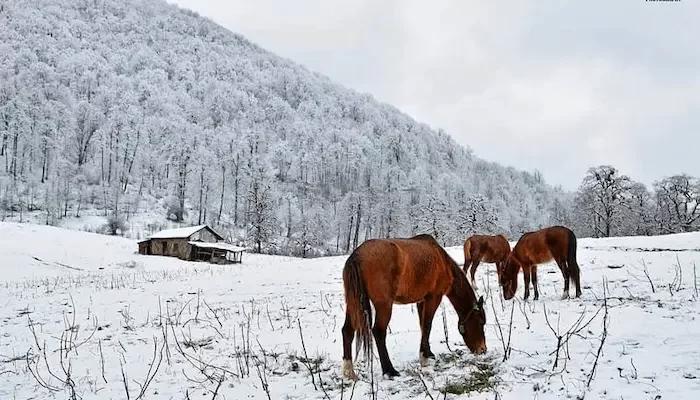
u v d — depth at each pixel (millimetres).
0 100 126188
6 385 6539
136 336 9688
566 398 4383
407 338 7781
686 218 54656
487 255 13648
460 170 187250
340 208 88312
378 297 5551
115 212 81250
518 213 132750
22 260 39500
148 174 113125
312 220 76000
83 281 25531
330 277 19594
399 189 122625
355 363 6500
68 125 117125
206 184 94688
